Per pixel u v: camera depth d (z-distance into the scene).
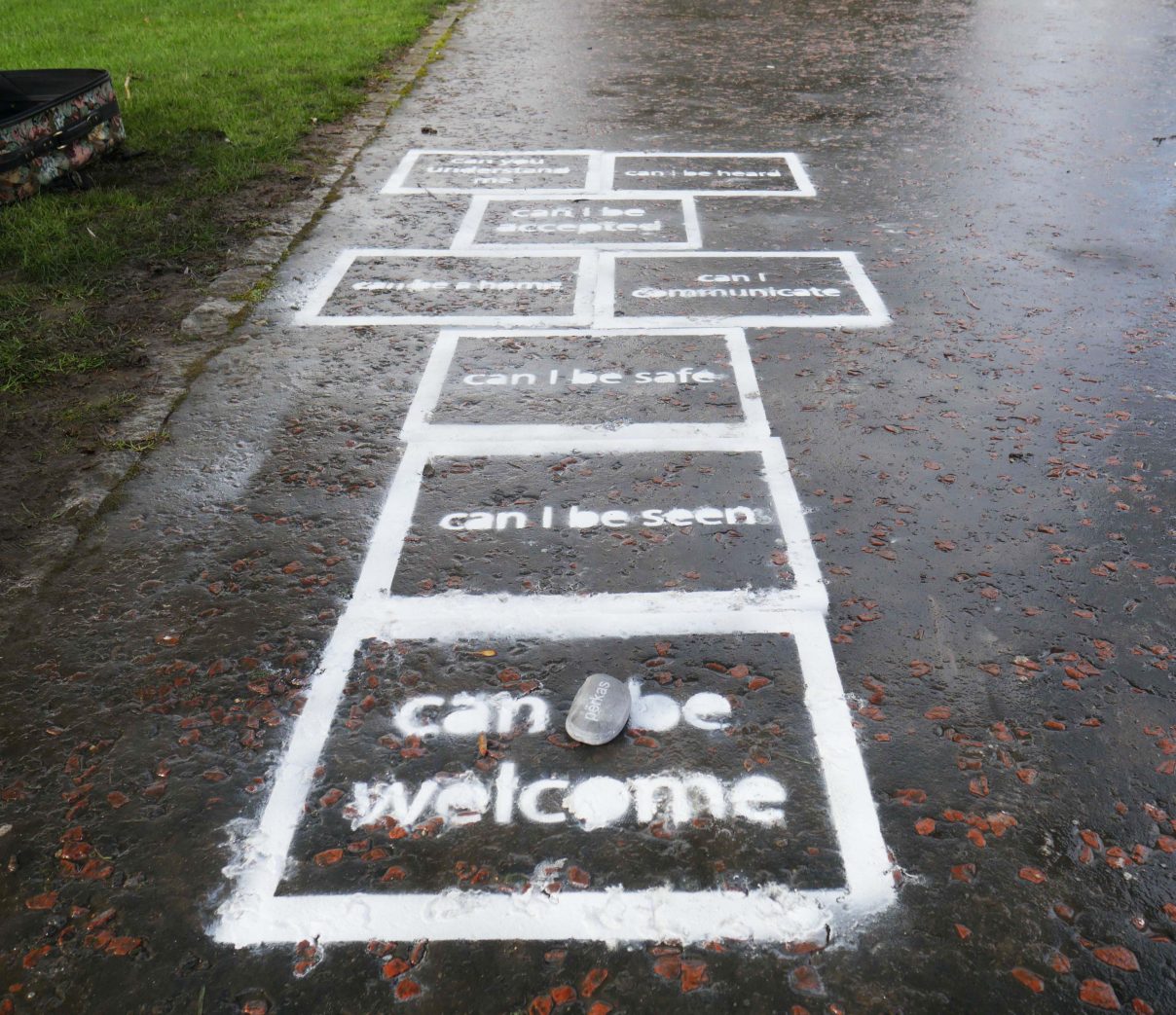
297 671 3.57
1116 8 15.62
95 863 2.90
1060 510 4.37
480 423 5.11
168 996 2.57
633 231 7.66
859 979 2.60
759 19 14.97
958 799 3.07
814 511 4.40
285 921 2.76
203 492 4.55
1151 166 8.78
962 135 9.75
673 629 3.76
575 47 13.41
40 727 3.33
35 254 6.85
